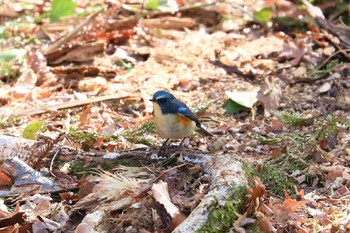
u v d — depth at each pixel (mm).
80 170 9625
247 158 10352
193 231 7680
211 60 14242
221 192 8156
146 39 15203
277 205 8727
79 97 12789
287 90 12969
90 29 15070
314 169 9758
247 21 16188
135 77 13609
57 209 8719
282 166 10031
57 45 14391
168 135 9742
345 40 14492
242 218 8008
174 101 9617
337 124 11188
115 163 9578
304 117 11656
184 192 8789
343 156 10242
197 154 9352
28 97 12859
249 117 12078
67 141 10648
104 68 13945
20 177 9312
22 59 14234
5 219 8336
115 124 11773
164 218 8156
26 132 10633
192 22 16031
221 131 11438
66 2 15781
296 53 14180
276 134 11266
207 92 12961
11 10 16781
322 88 12820
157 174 9164
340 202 9070
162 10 16406
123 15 16312
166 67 14047
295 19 15852
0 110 12391
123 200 8539
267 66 13945
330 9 16047
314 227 8461
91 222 8180
